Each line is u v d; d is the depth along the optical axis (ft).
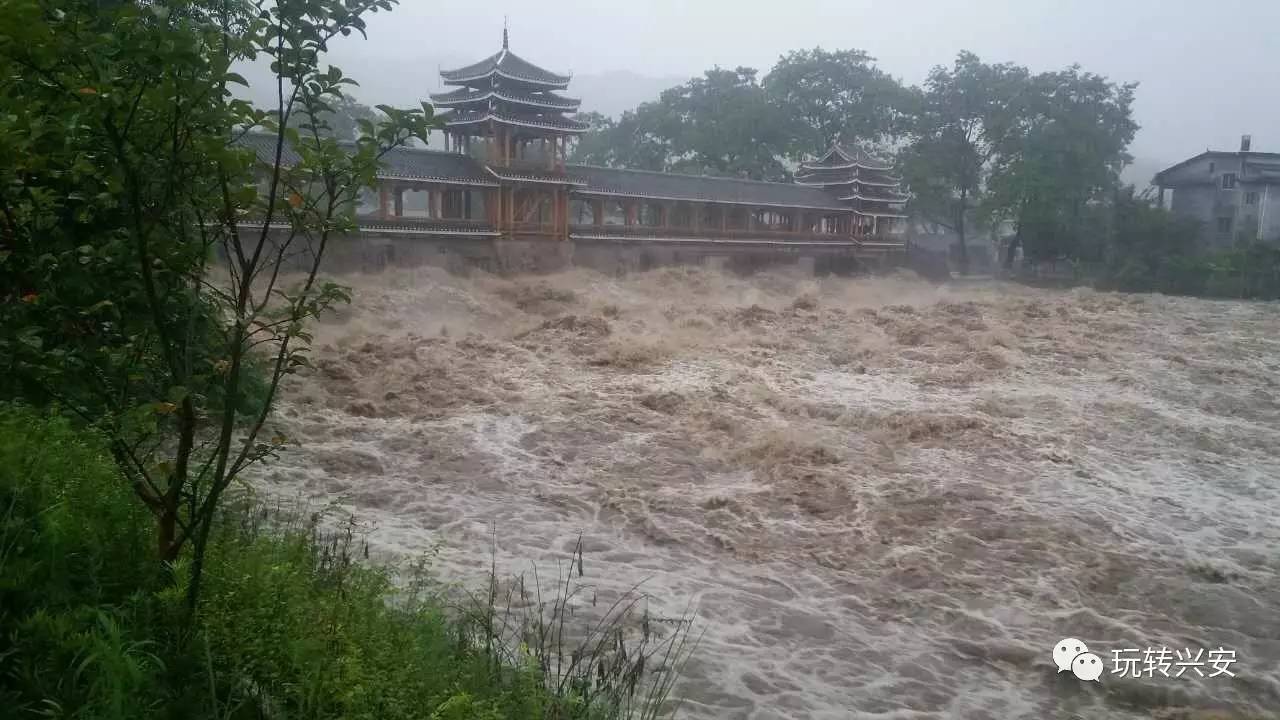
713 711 28.35
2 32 14.25
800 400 78.18
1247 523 51.47
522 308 129.90
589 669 25.00
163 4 16.61
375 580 25.31
